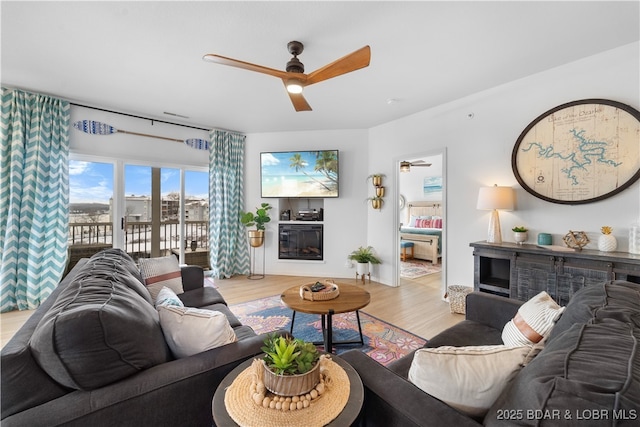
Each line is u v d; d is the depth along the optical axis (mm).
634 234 2250
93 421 871
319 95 3346
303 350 1014
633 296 1142
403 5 1858
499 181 3119
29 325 1065
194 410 1070
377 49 2369
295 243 5027
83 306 983
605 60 2424
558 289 2428
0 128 3090
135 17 1992
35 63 2635
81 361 889
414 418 835
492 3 1840
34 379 860
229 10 1914
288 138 4930
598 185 2471
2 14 1952
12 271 3158
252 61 2555
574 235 2521
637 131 2277
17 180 3156
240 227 4988
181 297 2371
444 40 2248
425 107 3742
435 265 5914
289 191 4852
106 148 3836
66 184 3496
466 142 3398
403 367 1398
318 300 2260
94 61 2592
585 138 2527
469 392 867
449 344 1609
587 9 1895
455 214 3518
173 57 2516
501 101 3080
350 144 4762
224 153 4797
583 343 767
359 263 4434
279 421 848
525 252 2604
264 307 3381
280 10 1911
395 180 4297
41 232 3293
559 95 2682
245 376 1079
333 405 909
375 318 3078
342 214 4801
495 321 1828
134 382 973
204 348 1222
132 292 1374
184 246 4590
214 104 3656
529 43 2295
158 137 4258
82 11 1929
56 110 3406
